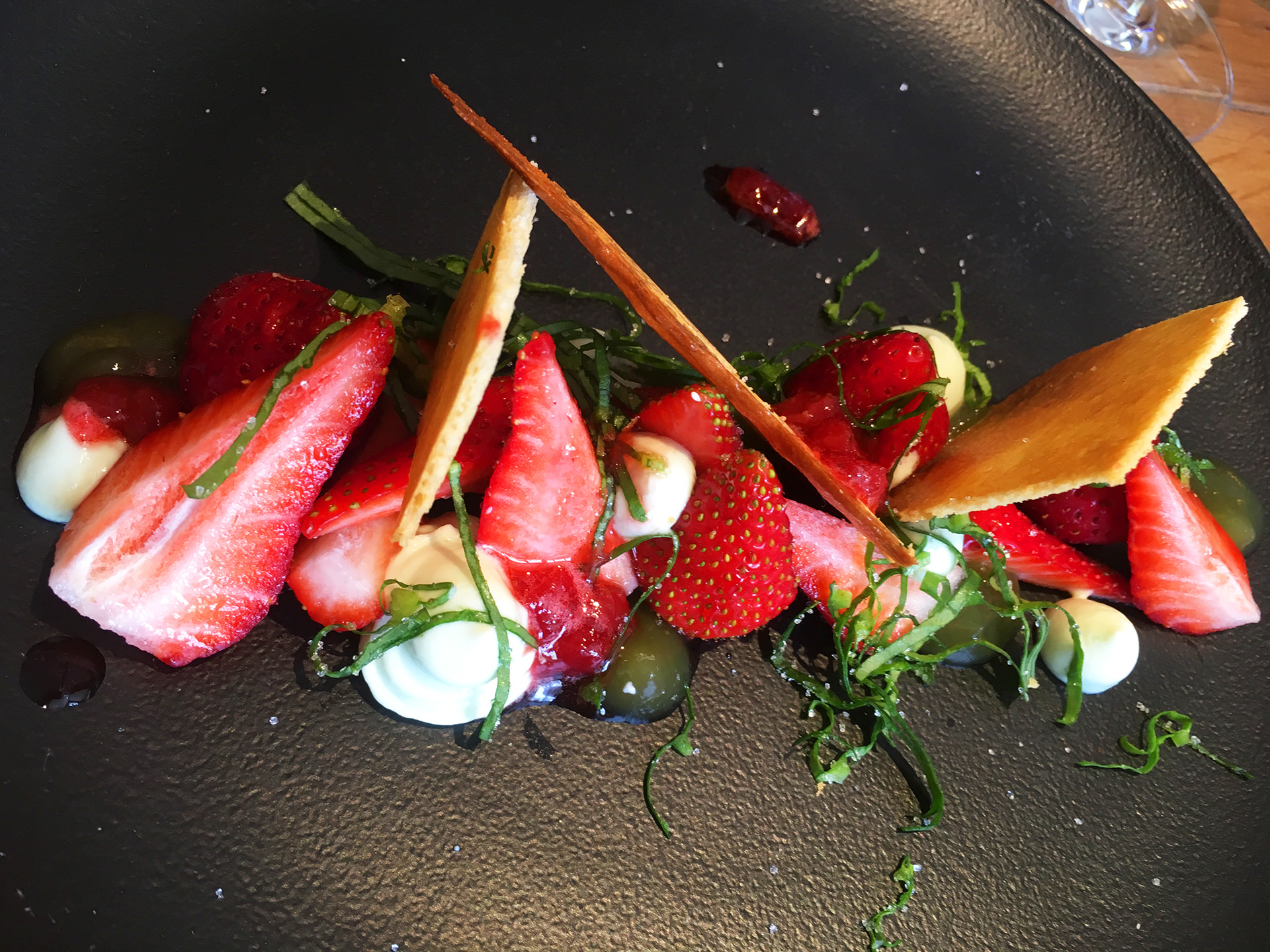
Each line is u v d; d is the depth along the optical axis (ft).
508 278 0.33
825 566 0.44
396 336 0.40
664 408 0.41
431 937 0.37
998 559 0.45
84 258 0.42
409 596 0.37
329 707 0.39
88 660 0.37
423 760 0.39
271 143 0.46
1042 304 0.56
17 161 0.42
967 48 0.58
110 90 0.44
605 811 0.40
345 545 0.38
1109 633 0.47
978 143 0.57
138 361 0.41
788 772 0.43
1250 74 0.68
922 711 0.46
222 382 0.40
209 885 0.36
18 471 0.39
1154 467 0.48
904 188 0.55
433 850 0.38
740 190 0.52
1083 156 0.58
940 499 0.42
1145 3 0.67
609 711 0.41
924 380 0.44
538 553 0.39
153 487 0.38
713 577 0.40
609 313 0.48
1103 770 0.47
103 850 0.35
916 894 0.43
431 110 0.49
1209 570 0.48
